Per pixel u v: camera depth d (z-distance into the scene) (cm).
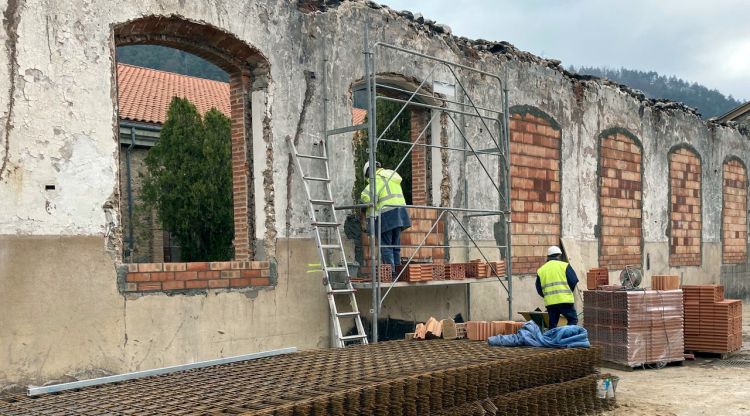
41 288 667
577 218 1368
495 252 1173
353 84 966
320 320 898
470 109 1148
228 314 805
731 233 1934
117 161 733
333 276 912
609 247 1457
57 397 534
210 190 1570
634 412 742
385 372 577
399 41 1034
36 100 675
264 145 864
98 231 711
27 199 664
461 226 1026
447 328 824
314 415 468
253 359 701
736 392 835
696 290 1078
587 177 1403
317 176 913
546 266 927
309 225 895
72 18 703
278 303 855
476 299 1135
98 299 704
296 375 586
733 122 1966
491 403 612
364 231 949
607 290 1016
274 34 874
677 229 1695
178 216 1568
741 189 1989
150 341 739
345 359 671
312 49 918
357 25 976
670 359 992
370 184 876
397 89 1005
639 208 1558
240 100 877
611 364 996
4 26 656
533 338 758
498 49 1241
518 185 1234
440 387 570
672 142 1688
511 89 1231
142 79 2220
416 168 1127
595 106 1434
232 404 471
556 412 682
